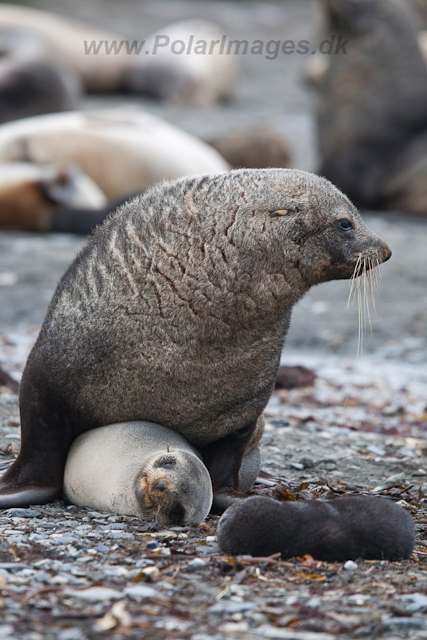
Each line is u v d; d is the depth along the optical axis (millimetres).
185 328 20922
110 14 165125
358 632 14539
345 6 70188
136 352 21016
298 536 17984
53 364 21344
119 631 13945
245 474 24203
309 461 28250
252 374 21672
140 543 18656
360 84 71312
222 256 20844
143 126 67562
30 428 21797
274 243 21000
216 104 119625
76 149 64250
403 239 62906
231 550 17938
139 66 123625
